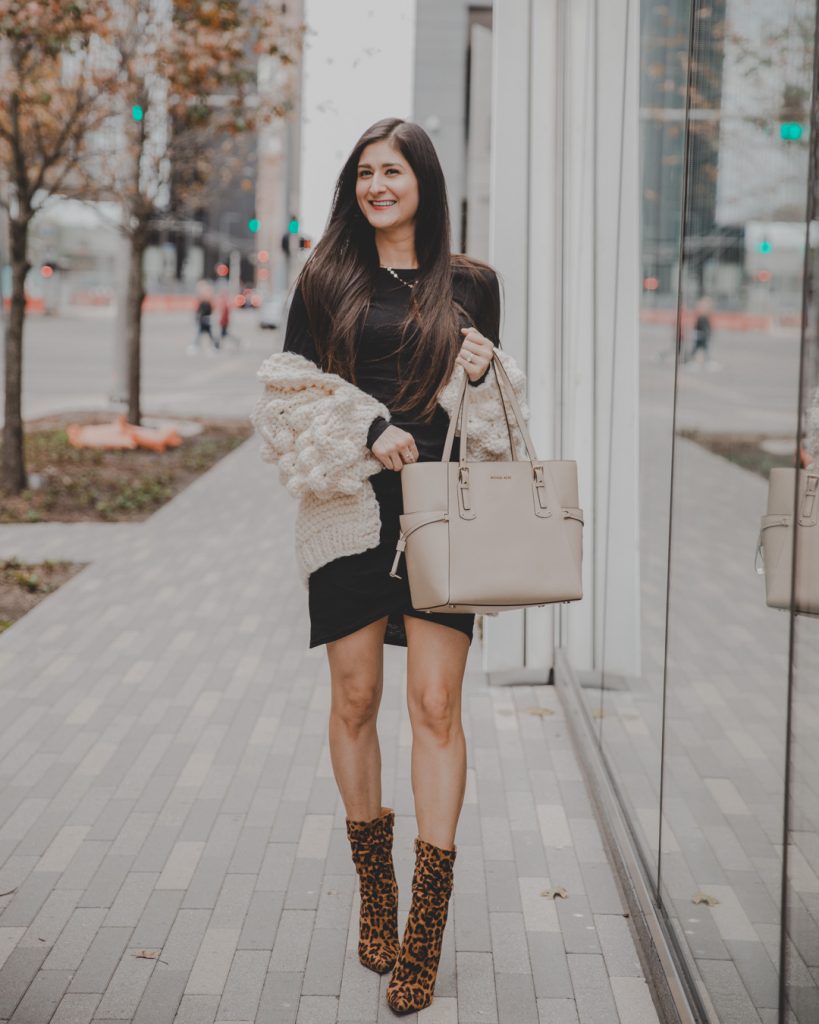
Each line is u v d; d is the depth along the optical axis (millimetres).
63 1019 2711
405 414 2814
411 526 2613
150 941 3078
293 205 31734
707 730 2521
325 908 3258
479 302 2949
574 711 4621
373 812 2953
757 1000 2145
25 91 9859
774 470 1919
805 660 1792
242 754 4477
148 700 5129
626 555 3697
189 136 14664
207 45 12734
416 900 2754
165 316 61719
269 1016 2736
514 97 5008
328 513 2826
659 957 2791
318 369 2852
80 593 7141
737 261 2189
